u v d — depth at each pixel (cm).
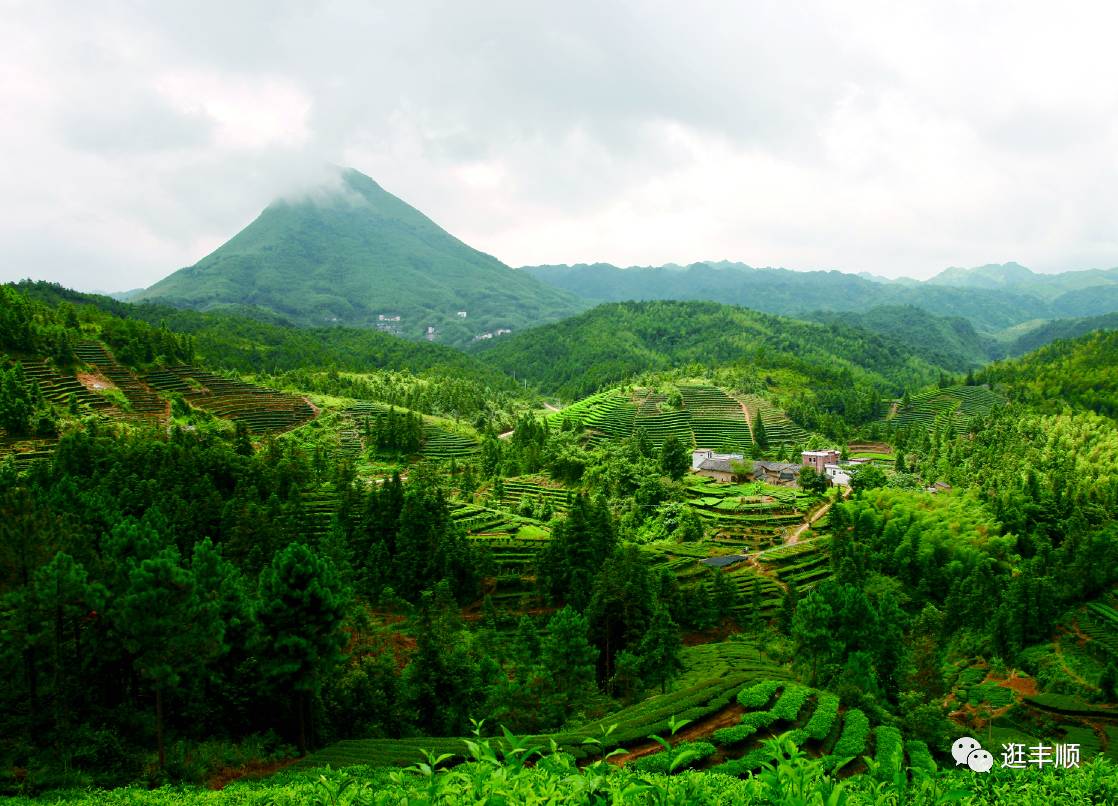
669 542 12350
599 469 16238
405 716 5534
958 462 18600
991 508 13700
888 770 1422
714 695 5547
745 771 4084
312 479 13262
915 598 10675
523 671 6284
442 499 10544
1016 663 8725
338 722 5356
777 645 8331
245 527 8181
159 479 9838
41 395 14988
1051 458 16975
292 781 3962
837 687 5984
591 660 6569
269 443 13862
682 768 4309
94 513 6819
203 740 4666
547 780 1049
